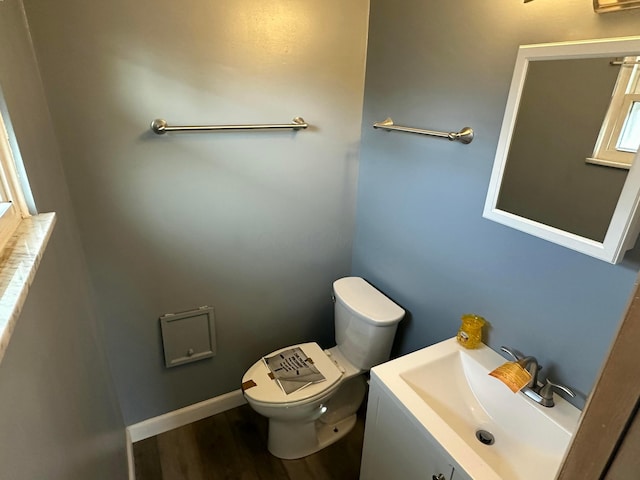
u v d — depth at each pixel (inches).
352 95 65.9
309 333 81.2
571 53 35.1
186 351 69.4
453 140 50.7
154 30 49.4
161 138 54.5
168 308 64.7
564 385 42.8
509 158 42.9
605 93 33.5
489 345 51.4
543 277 42.6
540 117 38.9
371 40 62.4
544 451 40.6
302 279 75.5
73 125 48.9
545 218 40.3
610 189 34.1
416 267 62.0
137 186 55.2
